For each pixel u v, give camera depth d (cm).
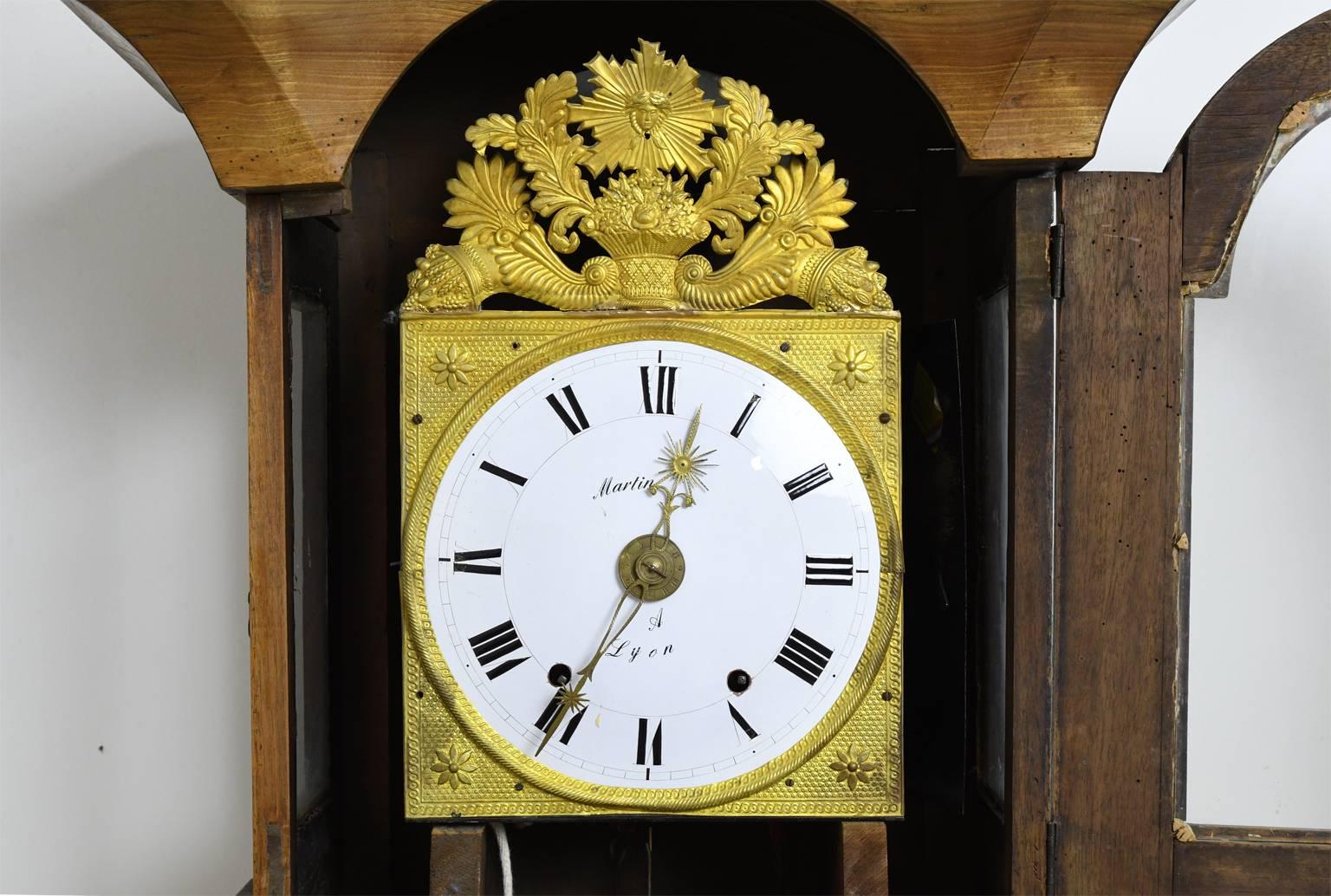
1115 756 116
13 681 158
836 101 147
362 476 145
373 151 145
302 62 110
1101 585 116
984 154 114
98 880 159
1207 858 116
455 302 121
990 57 112
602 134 123
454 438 120
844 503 121
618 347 121
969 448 143
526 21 143
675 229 122
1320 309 145
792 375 121
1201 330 147
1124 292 117
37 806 158
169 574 160
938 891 147
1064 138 113
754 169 124
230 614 161
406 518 119
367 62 111
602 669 119
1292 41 118
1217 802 152
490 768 119
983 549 138
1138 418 117
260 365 114
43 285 159
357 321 145
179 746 160
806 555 121
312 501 133
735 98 124
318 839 132
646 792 119
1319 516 150
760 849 148
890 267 147
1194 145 118
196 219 162
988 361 135
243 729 161
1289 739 152
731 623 120
